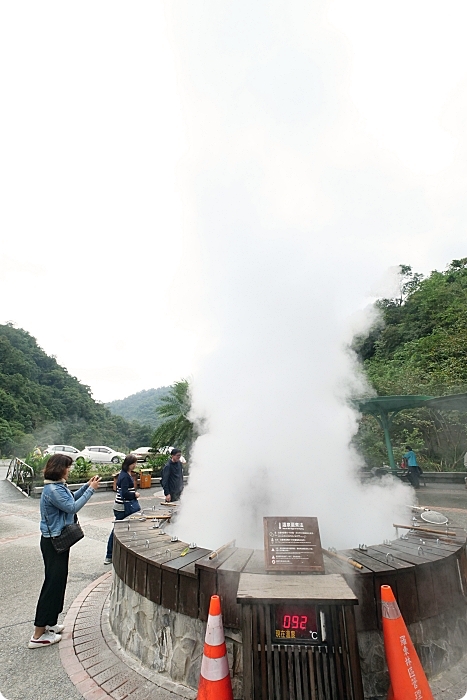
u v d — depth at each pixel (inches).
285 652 75.8
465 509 324.8
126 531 138.3
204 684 77.8
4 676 102.7
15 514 354.0
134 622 111.0
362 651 86.1
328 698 72.4
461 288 1018.1
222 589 90.3
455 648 98.3
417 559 97.7
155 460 650.8
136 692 93.4
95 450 853.8
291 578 84.5
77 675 102.2
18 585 174.2
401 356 853.8
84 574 189.2
